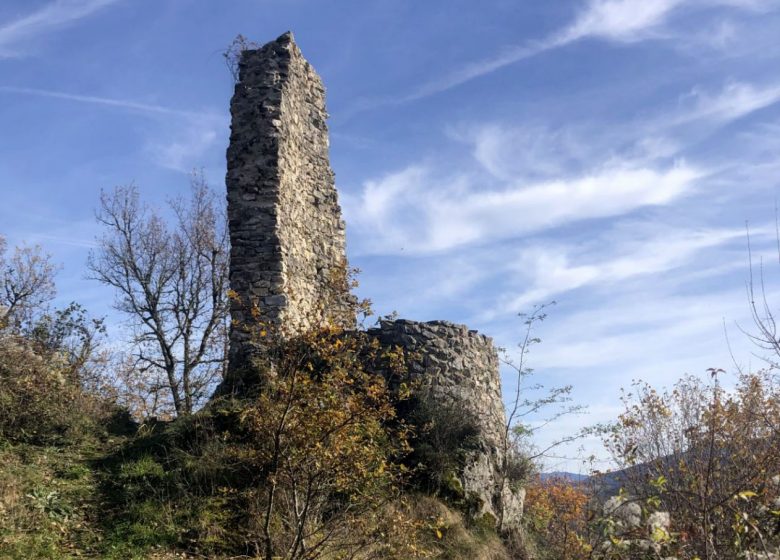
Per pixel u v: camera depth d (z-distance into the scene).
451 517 12.29
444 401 14.32
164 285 24.05
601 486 11.34
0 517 9.55
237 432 12.05
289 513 10.17
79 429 12.87
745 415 9.47
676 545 6.98
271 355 13.07
